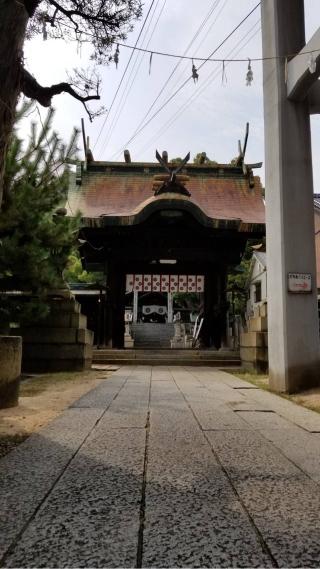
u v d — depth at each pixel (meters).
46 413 5.16
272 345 7.62
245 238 17.48
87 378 9.45
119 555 1.83
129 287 18.92
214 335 18.34
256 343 11.29
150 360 14.89
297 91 7.48
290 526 2.12
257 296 26.28
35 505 2.36
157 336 29.86
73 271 28.94
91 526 2.11
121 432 4.14
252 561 1.80
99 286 17.56
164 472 2.95
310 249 7.51
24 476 2.84
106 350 16.02
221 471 2.98
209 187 20.59
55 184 9.43
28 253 8.40
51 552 1.85
